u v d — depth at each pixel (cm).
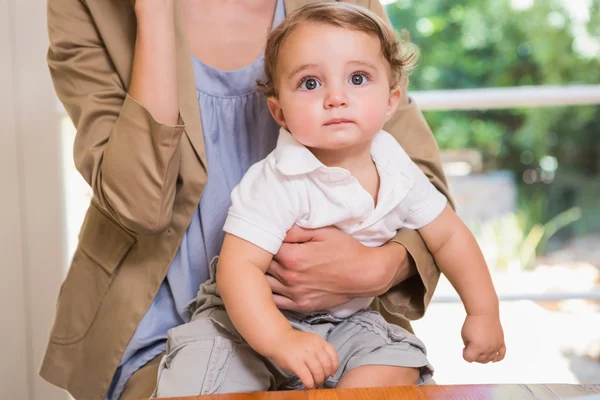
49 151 168
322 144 112
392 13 641
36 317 171
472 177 623
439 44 641
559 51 626
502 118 641
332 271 113
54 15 129
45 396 173
